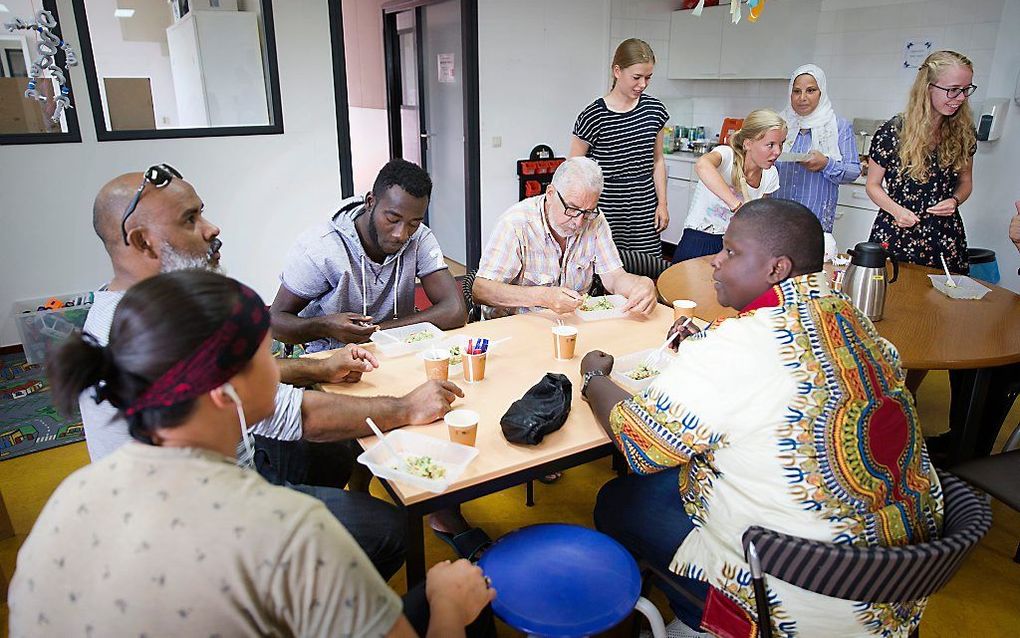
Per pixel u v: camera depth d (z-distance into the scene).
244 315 0.82
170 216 1.40
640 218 3.75
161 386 0.77
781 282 1.24
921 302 2.44
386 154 6.82
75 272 4.05
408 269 2.38
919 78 2.74
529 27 5.08
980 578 2.13
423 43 5.62
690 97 5.98
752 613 1.26
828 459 1.13
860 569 1.08
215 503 0.75
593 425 1.58
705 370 1.20
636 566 1.35
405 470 1.37
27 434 2.98
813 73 3.28
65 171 3.88
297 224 4.66
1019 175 3.94
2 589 2.01
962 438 2.23
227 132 4.26
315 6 4.34
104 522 0.75
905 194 2.91
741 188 3.06
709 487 1.29
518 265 2.47
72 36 3.72
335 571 0.76
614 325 2.23
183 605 0.72
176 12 4.28
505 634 1.87
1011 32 3.85
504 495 2.56
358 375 1.81
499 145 5.26
